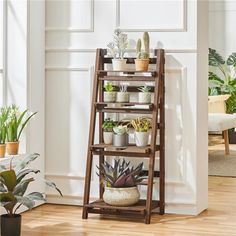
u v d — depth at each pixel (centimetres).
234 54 1062
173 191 520
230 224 485
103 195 503
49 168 552
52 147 551
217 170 746
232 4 1082
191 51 511
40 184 547
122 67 510
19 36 524
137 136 500
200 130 525
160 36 519
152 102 517
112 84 531
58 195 551
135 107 523
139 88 520
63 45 545
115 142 504
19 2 523
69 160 548
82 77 541
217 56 1065
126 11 528
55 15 546
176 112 516
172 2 515
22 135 523
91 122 511
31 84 530
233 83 1048
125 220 496
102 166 518
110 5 532
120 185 494
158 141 518
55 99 549
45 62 550
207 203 546
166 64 516
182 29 512
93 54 538
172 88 516
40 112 544
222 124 824
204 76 536
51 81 549
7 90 529
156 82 496
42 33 545
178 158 518
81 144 544
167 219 500
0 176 436
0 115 513
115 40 529
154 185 523
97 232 459
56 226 476
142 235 450
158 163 522
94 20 537
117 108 508
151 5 521
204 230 466
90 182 527
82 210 530
